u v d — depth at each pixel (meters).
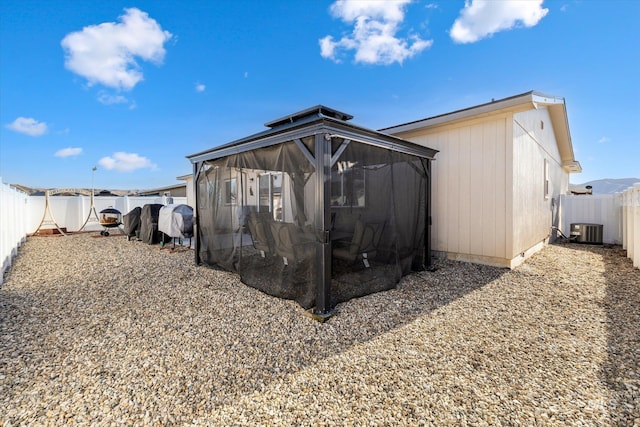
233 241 4.61
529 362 2.16
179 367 2.14
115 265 5.59
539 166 6.61
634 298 3.48
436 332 2.66
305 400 1.77
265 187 3.98
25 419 1.62
